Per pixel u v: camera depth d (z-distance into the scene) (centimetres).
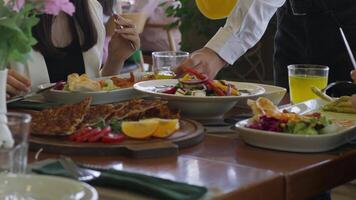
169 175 119
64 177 111
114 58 243
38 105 181
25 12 119
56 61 231
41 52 223
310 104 180
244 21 206
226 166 126
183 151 138
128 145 134
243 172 122
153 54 220
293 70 195
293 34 248
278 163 130
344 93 191
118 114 151
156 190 107
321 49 241
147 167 125
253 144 143
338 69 239
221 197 108
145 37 509
